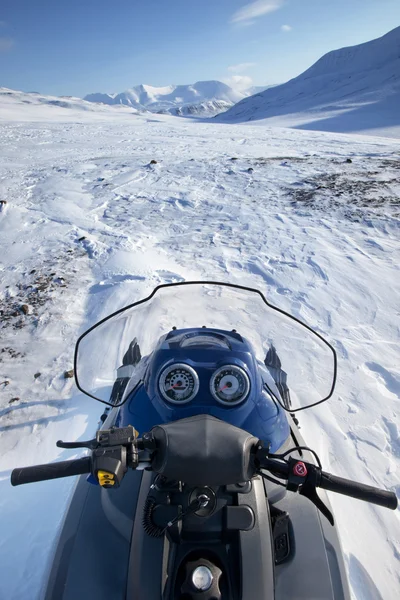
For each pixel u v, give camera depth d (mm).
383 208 10359
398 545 2707
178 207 11047
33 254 7703
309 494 1533
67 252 7762
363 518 2873
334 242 8297
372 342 5090
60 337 5105
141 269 6781
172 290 4527
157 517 1522
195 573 1348
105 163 18156
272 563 1503
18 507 2932
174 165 17172
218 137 31812
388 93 155500
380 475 3266
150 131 37719
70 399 4004
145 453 1604
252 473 1529
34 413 3873
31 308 5801
